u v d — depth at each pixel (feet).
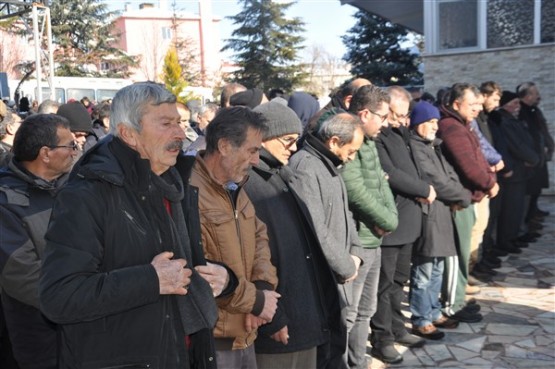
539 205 32.35
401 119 13.69
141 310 5.83
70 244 5.52
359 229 11.98
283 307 8.91
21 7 55.06
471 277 19.70
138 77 138.21
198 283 6.42
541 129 25.14
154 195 6.04
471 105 15.89
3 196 8.20
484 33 34.88
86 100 37.86
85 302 5.34
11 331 8.39
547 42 33.37
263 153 9.18
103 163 5.82
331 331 9.63
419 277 14.87
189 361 6.66
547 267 21.03
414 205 13.53
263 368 8.95
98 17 115.44
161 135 6.03
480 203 18.57
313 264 9.32
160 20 154.81
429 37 36.40
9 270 7.94
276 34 115.14
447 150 15.76
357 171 11.73
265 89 113.91
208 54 163.32
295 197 9.30
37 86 51.57
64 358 5.85
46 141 8.49
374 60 80.59
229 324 7.80
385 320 13.62
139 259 5.83
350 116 10.77
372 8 46.03
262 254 8.39
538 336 15.05
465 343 14.70
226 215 7.79
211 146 7.91
